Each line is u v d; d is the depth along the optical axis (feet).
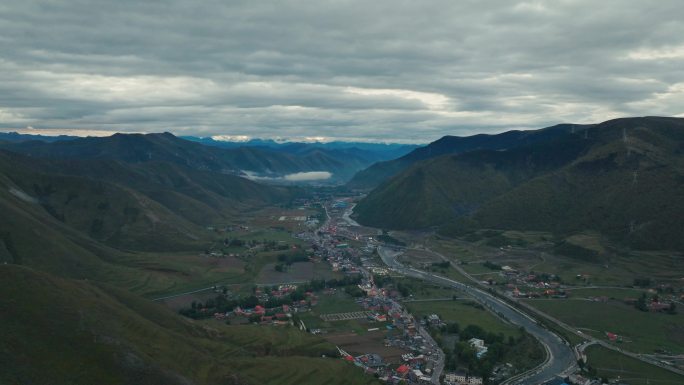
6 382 549.13
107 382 605.31
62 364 606.55
